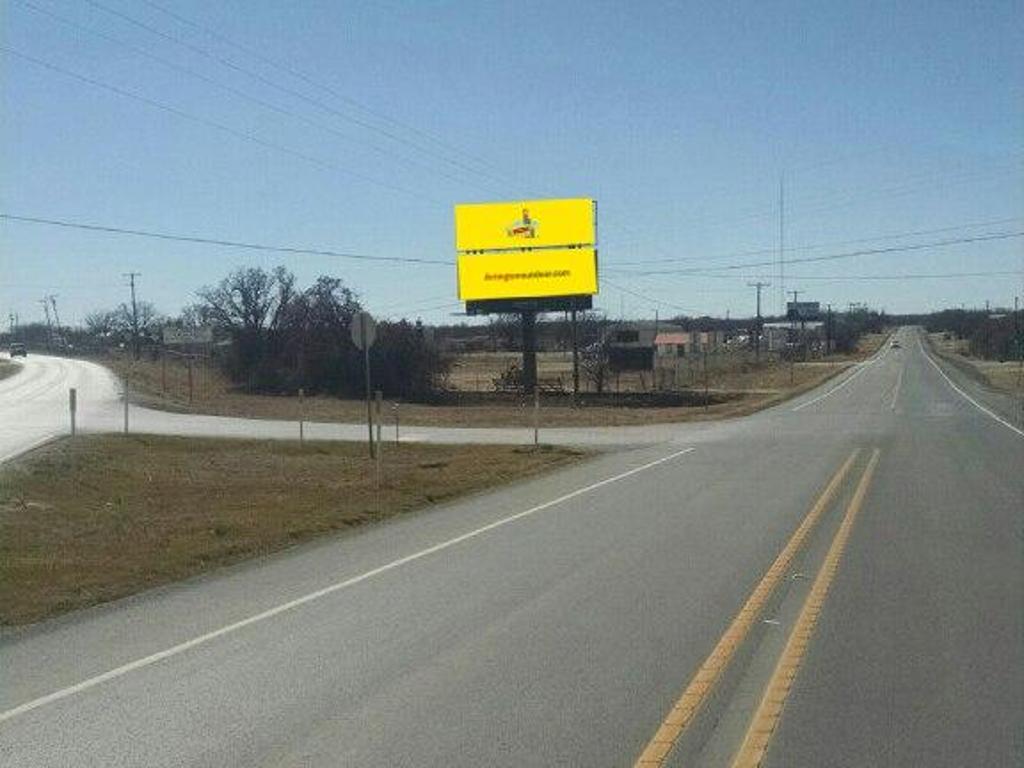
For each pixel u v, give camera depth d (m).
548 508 17.94
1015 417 41.19
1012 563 12.37
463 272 64.56
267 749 6.34
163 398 53.84
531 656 8.34
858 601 10.33
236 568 12.92
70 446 26.56
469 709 7.01
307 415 46.12
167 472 24.56
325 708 7.10
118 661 8.46
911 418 41.34
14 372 79.88
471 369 98.31
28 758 6.27
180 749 6.38
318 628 9.45
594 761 6.03
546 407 55.06
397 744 6.37
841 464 24.66
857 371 93.62
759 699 7.18
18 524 15.84
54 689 7.69
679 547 13.62
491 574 11.97
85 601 10.87
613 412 49.03
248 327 74.38
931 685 7.52
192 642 9.05
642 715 6.84
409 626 9.46
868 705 7.04
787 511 16.95
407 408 52.22
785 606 10.12
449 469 25.22
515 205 63.94
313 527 15.98
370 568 12.55
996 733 6.49
